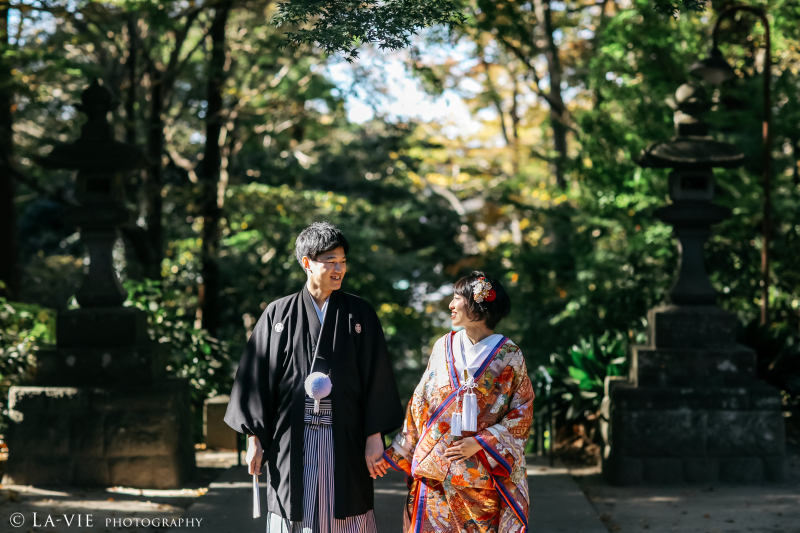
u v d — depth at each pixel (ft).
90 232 18.85
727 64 20.34
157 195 39.37
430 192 72.49
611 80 31.48
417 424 10.52
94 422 18.04
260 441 10.11
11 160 37.42
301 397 10.09
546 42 43.06
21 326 25.40
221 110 41.04
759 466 18.40
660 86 30.48
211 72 38.63
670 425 18.52
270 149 59.41
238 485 17.80
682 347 19.03
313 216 50.65
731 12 21.35
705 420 18.49
